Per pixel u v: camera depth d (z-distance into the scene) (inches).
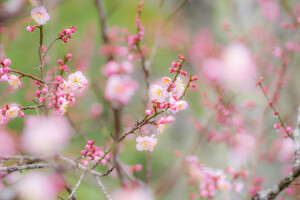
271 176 220.4
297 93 245.1
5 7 148.5
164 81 88.6
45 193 80.8
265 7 270.4
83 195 185.6
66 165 91.3
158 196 213.8
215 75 193.3
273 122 223.3
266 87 210.5
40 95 92.7
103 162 102.1
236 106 213.6
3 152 103.5
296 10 262.5
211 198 146.3
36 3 92.3
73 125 150.5
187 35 294.7
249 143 191.6
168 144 313.1
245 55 215.2
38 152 88.4
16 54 206.2
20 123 173.8
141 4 156.8
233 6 291.7
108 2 280.8
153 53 171.3
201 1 344.8
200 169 156.1
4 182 100.8
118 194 114.0
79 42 232.1
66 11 312.3
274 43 257.6
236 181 184.1
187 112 272.8
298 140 103.4
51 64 139.1
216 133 206.8
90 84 184.2
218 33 327.0
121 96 88.6
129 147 281.7
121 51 176.4
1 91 176.9
